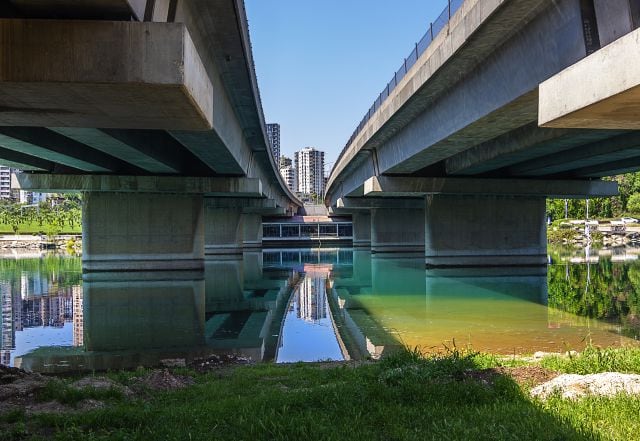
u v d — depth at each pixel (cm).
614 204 12138
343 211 9781
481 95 2091
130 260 4353
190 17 1814
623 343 1806
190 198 4400
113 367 1612
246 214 9262
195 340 2080
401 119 3170
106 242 4353
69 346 1972
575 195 4456
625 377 880
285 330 2286
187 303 3016
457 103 2361
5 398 980
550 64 1570
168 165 3669
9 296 3266
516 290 3297
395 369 1006
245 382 1198
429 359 1102
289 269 5350
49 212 14212
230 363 1645
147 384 1159
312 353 1823
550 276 4025
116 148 2803
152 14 1230
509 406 762
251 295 3441
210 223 7081
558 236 10038
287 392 1016
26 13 1082
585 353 1155
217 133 2567
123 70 1058
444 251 4500
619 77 905
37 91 1102
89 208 4344
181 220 4394
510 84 1839
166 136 3400
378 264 5616
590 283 3606
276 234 11012
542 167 3766
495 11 1600
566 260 5625
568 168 3856
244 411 823
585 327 2123
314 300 3197
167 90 1088
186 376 1320
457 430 666
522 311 2541
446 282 3744
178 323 2453
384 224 7325
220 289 3700
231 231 7100
